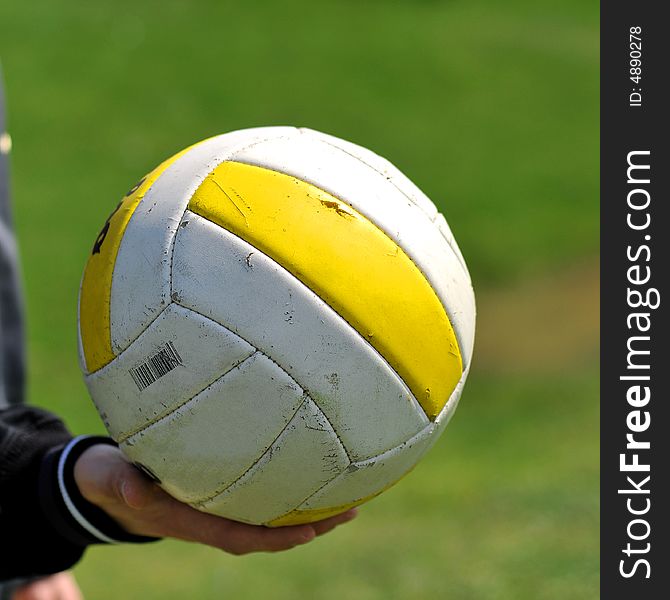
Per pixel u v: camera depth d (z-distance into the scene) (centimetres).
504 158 2188
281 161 336
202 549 852
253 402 318
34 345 1337
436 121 2362
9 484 391
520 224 1866
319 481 334
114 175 1931
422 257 335
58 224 1703
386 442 333
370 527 875
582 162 2173
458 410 1280
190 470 334
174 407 326
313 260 317
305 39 2709
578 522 843
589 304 1573
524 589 720
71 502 385
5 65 2362
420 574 752
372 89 2492
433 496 954
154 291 324
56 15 2667
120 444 352
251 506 343
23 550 399
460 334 346
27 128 2088
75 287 1498
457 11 3052
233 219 323
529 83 2595
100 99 2255
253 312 315
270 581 763
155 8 2778
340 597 727
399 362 326
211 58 2528
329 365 316
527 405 1282
